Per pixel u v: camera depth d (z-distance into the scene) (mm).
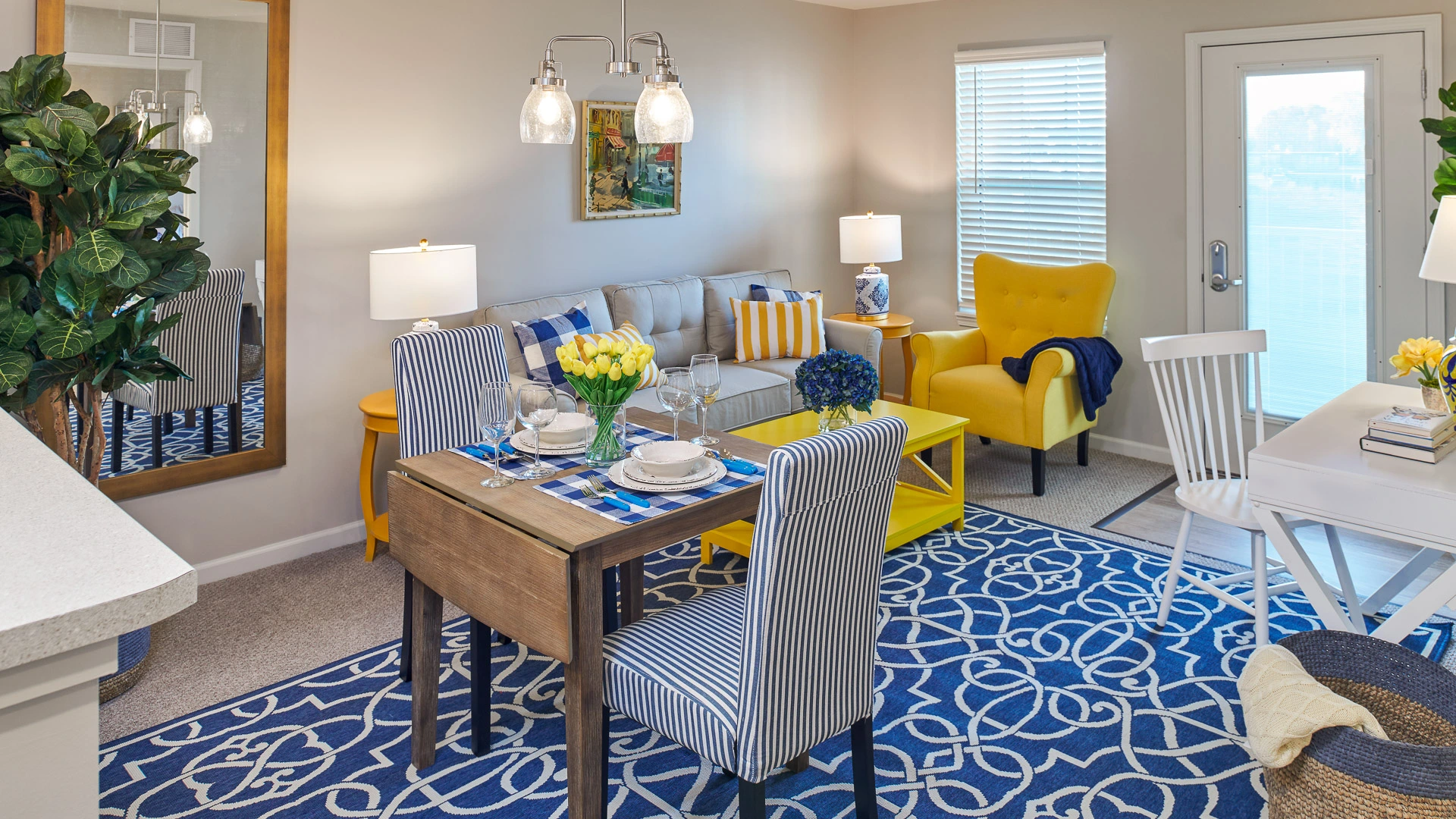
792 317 5344
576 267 4996
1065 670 3100
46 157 2631
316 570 4004
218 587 3836
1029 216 5684
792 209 6090
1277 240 4797
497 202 4621
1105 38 5207
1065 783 2535
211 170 3674
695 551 4148
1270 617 3416
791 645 1972
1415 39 4285
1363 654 2271
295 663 3232
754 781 1979
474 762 2674
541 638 2176
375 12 4082
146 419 3652
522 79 4629
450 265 3877
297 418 4070
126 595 845
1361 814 1894
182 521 3809
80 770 867
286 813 2461
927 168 6074
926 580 3797
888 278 6230
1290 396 4879
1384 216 4477
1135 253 5262
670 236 5430
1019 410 4734
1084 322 5082
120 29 3406
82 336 2689
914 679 3070
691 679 2115
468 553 2369
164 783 2584
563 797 2520
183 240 2975
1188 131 4957
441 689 3064
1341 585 3137
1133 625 3396
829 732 2117
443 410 3123
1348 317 4648
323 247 4047
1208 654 3182
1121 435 5434
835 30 6160
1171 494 4746
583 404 3256
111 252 2633
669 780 2586
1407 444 2590
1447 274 3023
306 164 3957
